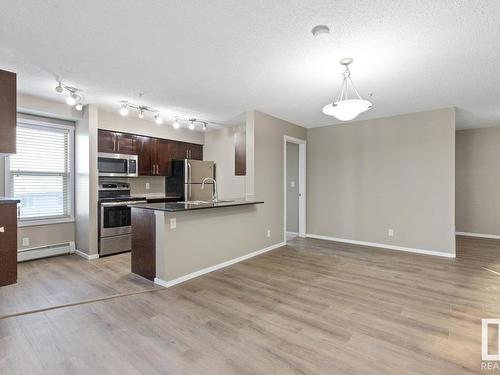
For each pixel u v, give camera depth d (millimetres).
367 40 2295
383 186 4977
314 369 1767
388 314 2490
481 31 2145
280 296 2873
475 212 6090
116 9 1905
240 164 5285
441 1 1791
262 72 2986
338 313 2510
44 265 3916
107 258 4285
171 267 3188
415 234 4648
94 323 2326
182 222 3332
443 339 2094
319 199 5770
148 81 3256
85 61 2721
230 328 2252
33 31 2182
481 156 6004
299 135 5648
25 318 2406
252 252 4414
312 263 4027
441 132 4395
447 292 2967
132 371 1748
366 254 4508
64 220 4473
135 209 3525
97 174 4336
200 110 4523
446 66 2791
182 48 2459
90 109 4223
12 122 2758
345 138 5418
